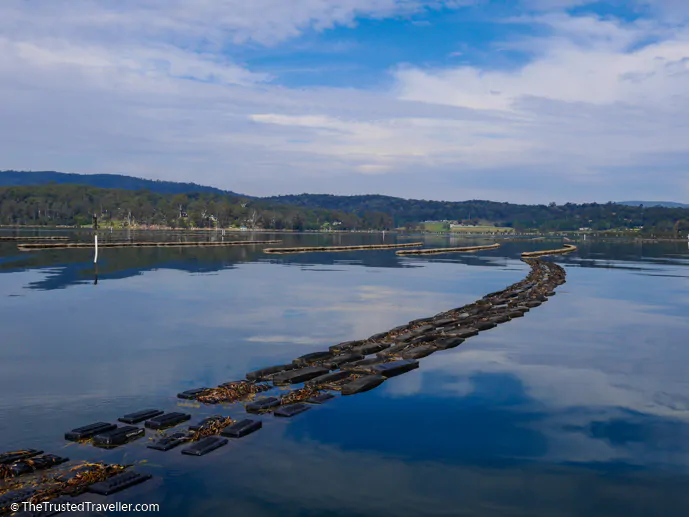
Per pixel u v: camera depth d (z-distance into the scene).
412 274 60.22
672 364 20.91
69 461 11.98
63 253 88.56
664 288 47.00
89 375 18.42
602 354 22.45
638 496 11.05
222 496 10.76
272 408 15.23
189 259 78.44
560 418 15.05
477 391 17.28
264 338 24.64
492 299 37.78
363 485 11.27
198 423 13.91
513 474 11.86
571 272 65.62
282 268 65.50
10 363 19.89
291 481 11.36
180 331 25.98
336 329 27.00
